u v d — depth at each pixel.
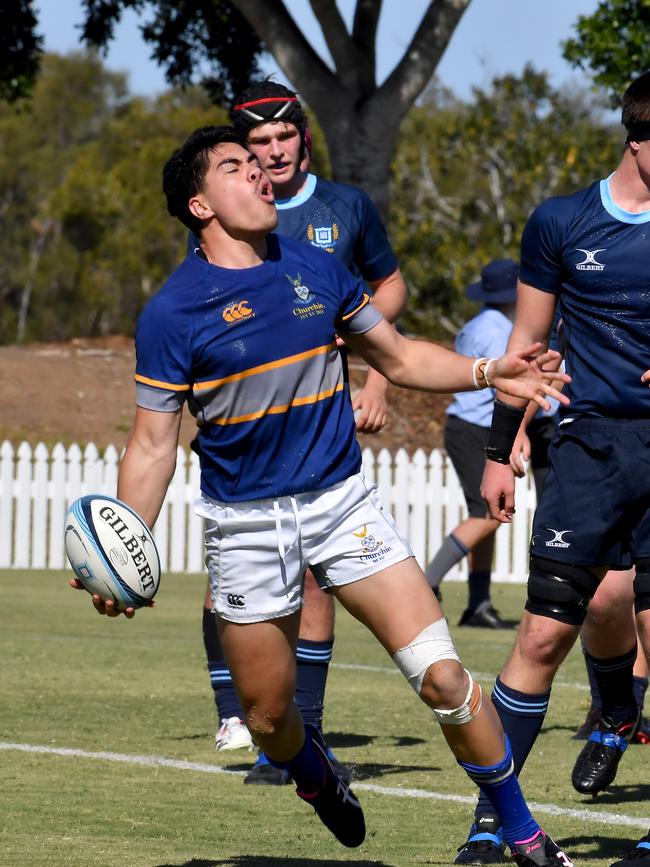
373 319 15.38
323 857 16.58
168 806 19.45
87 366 90.25
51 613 47.12
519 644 17.16
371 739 25.38
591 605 19.08
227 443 14.81
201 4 95.19
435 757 23.59
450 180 179.25
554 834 17.94
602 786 19.72
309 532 14.74
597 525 16.73
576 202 17.08
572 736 25.92
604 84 79.38
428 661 14.45
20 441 79.50
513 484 17.97
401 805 19.77
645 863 15.74
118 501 14.80
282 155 20.97
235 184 14.73
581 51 80.25
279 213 21.19
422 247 157.62
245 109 21.06
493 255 154.38
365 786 21.11
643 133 16.48
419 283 155.50
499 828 16.34
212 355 14.59
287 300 14.73
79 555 14.65
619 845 17.33
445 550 41.91
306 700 21.27
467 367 15.19
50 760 22.72
